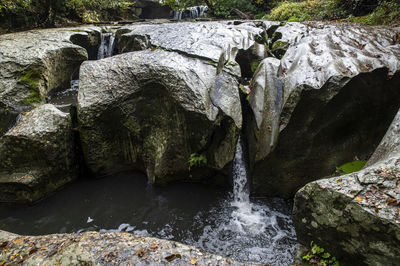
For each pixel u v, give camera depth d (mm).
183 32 6516
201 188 4957
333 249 2451
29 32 7508
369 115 4043
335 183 2398
